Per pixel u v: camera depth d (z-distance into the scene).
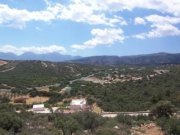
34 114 82.06
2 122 57.19
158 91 121.06
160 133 72.94
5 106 100.44
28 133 54.97
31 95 135.62
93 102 113.81
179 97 109.31
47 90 147.62
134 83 152.75
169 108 89.56
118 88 143.62
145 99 117.94
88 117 68.12
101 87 149.38
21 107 104.75
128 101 116.38
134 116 88.81
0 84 165.25
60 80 193.75
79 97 126.94
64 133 61.66
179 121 71.62
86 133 61.19
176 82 137.00
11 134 54.81
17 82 175.50
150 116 90.50
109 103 111.38
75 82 179.00
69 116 70.19
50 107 105.31
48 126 63.25
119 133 61.94
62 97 128.25
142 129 76.31
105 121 70.50
